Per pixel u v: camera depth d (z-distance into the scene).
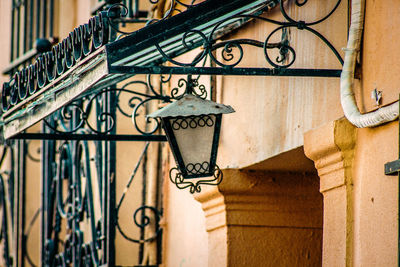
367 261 6.60
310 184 9.23
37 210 15.66
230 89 9.44
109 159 10.55
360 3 6.76
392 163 6.14
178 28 6.71
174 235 10.81
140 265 11.23
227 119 9.48
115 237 11.09
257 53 8.72
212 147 7.41
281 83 8.23
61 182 12.51
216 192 9.12
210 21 6.99
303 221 9.24
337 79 7.18
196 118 7.37
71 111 10.08
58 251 13.10
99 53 6.73
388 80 6.40
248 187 9.07
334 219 7.07
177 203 10.73
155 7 10.71
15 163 14.95
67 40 7.46
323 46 7.43
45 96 7.99
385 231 6.38
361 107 6.76
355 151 6.89
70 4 14.02
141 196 11.53
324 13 7.45
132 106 9.98
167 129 7.34
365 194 6.69
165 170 11.11
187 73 6.80
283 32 8.16
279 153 8.22
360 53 6.82
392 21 6.39
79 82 7.15
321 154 7.17
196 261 10.01
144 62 8.62
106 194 10.73
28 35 15.14
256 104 8.77
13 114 8.90
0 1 17.08
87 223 12.73
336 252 7.01
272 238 9.18
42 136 9.13
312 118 7.59
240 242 9.12
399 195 6.03
